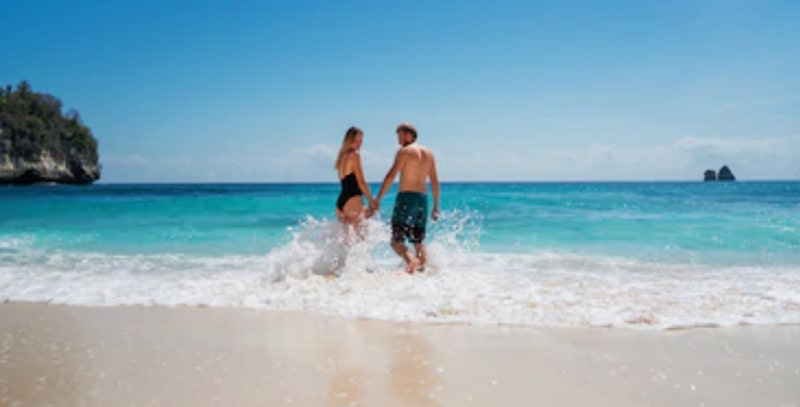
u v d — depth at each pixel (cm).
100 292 514
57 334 378
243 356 328
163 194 3238
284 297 486
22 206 1645
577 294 491
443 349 340
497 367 306
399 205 631
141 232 1049
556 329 383
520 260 724
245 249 843
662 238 942
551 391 271
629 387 276
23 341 360
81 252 810
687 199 2302
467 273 613
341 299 475
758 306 446
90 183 8931
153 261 725
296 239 622
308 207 1717
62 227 1128
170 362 316
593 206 1741
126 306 462
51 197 2502
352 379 288
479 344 350
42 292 515
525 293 493
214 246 874
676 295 488
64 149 8356
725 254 777
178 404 255
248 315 430
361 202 644
